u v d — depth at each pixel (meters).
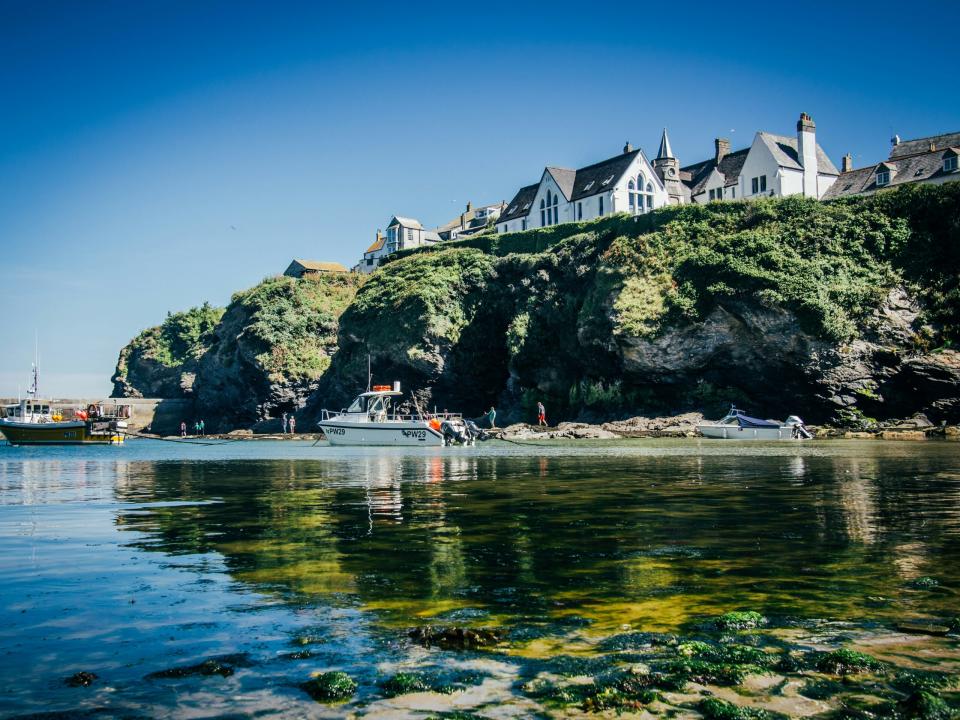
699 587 7.48
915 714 4.37
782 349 54.47
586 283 70.19
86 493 17.58
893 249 58.06
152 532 11.27
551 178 89.31
